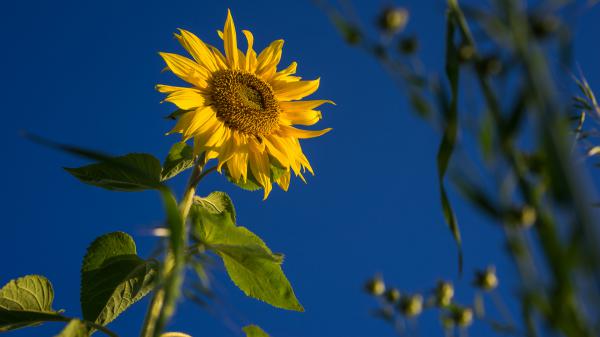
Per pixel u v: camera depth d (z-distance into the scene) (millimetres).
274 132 1321
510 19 425
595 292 373
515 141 437
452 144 505
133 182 1172
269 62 1366
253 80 1331
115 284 1191
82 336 1123
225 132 1282
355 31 564
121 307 1194
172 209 951
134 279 1196
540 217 410
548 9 426
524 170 430
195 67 1293
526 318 450
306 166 1322
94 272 1192
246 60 1349
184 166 1229
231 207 1245
